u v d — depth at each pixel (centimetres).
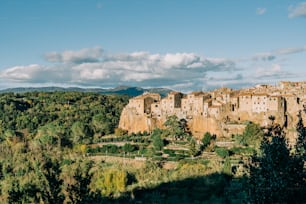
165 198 10825
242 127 19675
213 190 11000
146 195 11400
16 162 16100
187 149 17738
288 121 19800
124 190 12062
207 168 13425
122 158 17400
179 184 11838
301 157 3212
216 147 17575
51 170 7756
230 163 12912
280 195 3125
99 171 14075
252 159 3316
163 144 18150
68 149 19662
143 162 16300
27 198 8144
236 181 10950
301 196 3177
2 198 9119
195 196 10688
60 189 7181
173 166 15675
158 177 13388
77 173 7531
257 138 17262
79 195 7150
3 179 14075
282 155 3192
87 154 18512
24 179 11531
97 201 7594
